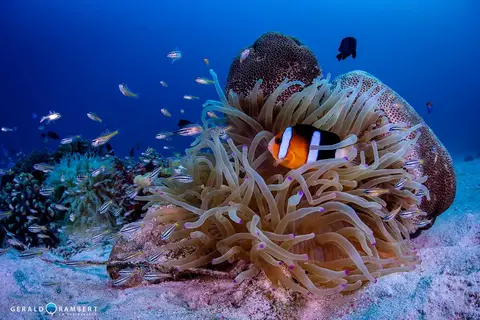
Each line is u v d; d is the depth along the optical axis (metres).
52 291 0.39
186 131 0.57
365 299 0.35
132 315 0.33
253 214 0.37
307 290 0.34
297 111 0.45
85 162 0.71
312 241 0.38
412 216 0.45
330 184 0.38
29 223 0.63
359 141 0.45
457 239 0.49
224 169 0.38
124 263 0.40
